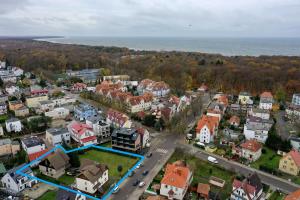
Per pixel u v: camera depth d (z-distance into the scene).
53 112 115.62
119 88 155.25
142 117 113.75
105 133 97.19
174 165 69.19
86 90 162.38
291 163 74.62
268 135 93.81
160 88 157.12
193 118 118.06
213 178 69.38
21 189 64.88
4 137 94.31
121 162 79.56
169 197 62.22
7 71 197.62
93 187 63.50
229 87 174.88
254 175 65.50
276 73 180.00
